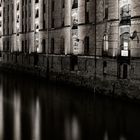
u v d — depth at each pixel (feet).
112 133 60.34
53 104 90.33
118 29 93.15
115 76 94.17
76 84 118.01
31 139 56.34
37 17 157.99
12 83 138.41
